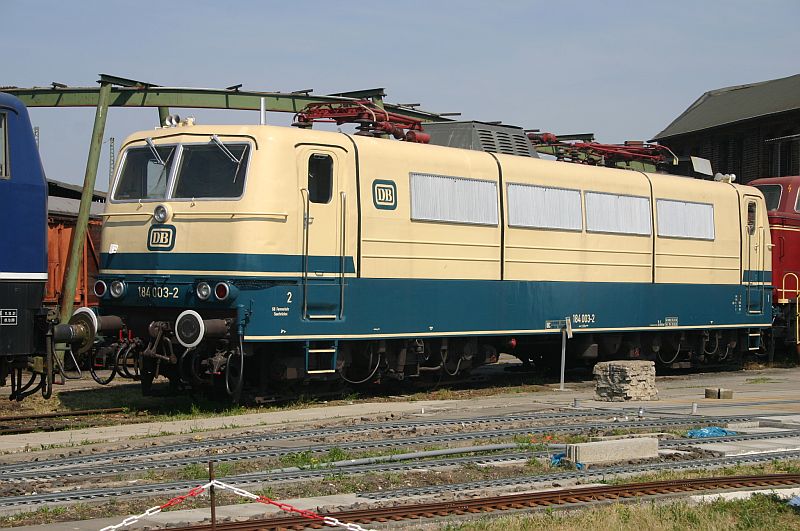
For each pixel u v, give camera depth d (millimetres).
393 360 18844
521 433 14422
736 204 25844
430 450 12938
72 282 21953
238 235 16219
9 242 14000
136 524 8898
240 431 14438
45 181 14523
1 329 13914
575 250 21641
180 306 16531
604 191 22391
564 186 21500
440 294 19031
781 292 28312
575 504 9930
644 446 12734
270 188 16469
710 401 18875
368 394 19562
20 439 13820
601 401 18781
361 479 11164
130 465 11648
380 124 19594
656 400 19047
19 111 14234
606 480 11273
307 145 17047
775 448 13508
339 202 17422
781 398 19578
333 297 17344
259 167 16484
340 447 12992
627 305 22828
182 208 16672
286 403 17672
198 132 17047
